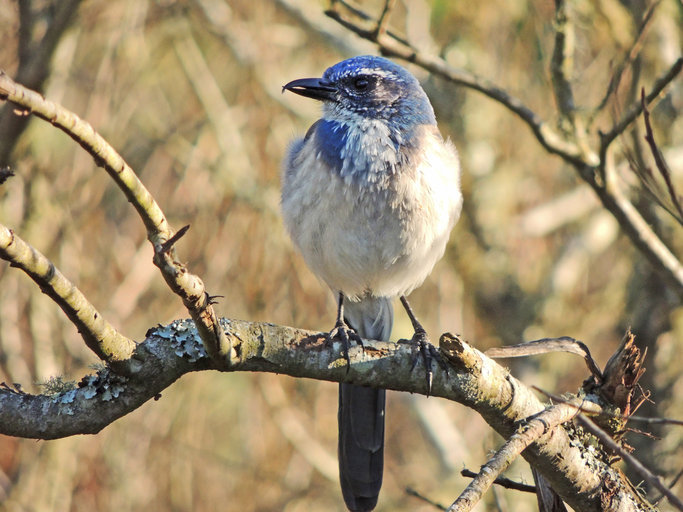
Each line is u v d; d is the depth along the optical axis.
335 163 7.91
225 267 13.18
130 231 13.81
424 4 13.84
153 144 13.64
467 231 13.98
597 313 13.48
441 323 14.12
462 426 15.31
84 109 12.80
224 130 13.23
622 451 4.79
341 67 8.46
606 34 10.52
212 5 13.87
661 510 6.79
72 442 12.20
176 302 13.27
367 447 8.20
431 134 8.22
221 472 14.03
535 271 14.84
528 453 5.83
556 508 6.30
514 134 14.42
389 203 7.83
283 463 14.36
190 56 13.70
